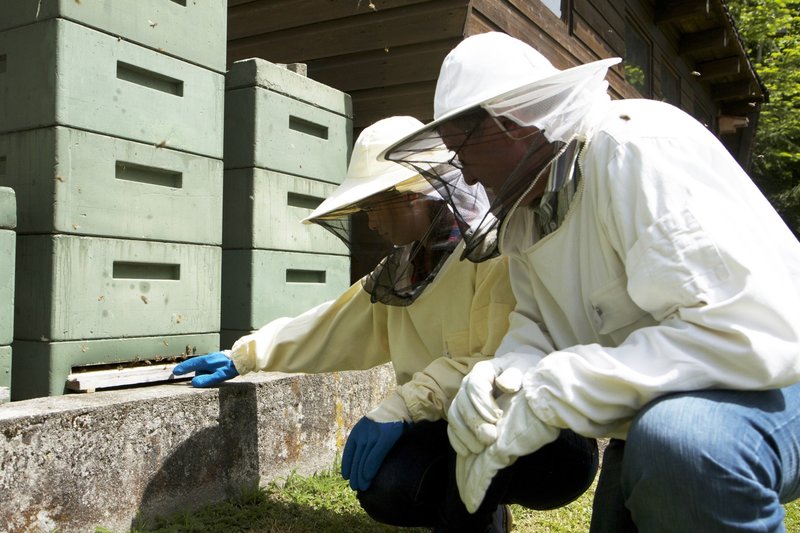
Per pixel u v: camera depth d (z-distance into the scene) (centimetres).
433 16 325
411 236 170
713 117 1026
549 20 435
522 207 142
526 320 145
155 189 212
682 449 102
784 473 109
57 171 186
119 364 206
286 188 258
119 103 201
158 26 211
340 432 248
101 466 171
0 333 175
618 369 110
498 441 118
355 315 192
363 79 346
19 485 154
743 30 1286
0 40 197
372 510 164
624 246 118
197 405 196
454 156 140
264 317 250
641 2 688
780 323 105
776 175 1289
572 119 127
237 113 247
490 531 155
